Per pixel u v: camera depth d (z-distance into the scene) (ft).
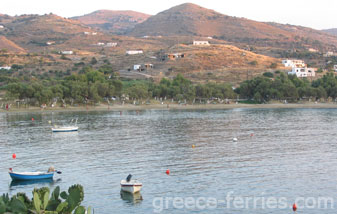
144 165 282.56
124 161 295.07
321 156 310.45
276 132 437.99
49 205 136.46
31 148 350.43
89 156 314.35
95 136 414.62
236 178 249.55
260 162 290.35
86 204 208.44
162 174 259.19
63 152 331.98
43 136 417.49
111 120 559.38
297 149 337.93
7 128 476.95
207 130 455.63
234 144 362.74
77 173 264.52
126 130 456.86
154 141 379.96
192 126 491.31
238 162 290.35
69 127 450.30
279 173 260.42
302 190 228.02
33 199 136.87
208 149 338.95
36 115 622.13
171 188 231.71
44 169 276.62
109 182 243.81
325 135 415.23
